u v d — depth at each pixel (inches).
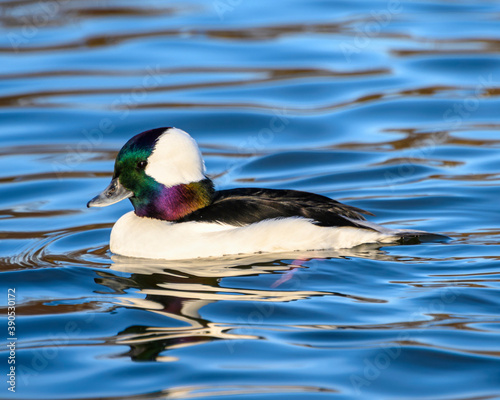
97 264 478.9
